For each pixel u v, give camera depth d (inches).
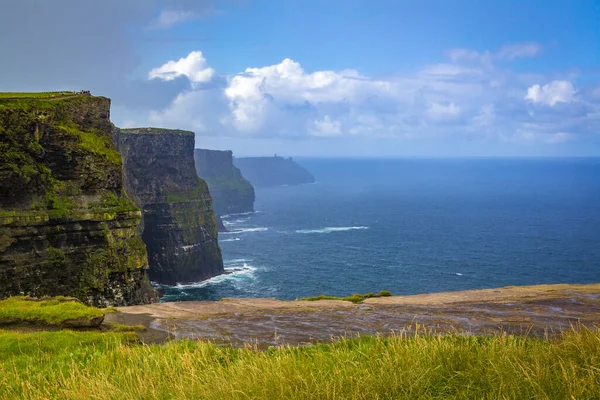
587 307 699.4
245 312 724.0
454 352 374.9
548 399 294.8
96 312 649.6
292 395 317.7
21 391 420.2
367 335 537.6
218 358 455.8
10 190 1571.1
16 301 737.0
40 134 1695.4
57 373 449.1
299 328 620.1
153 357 454.0
